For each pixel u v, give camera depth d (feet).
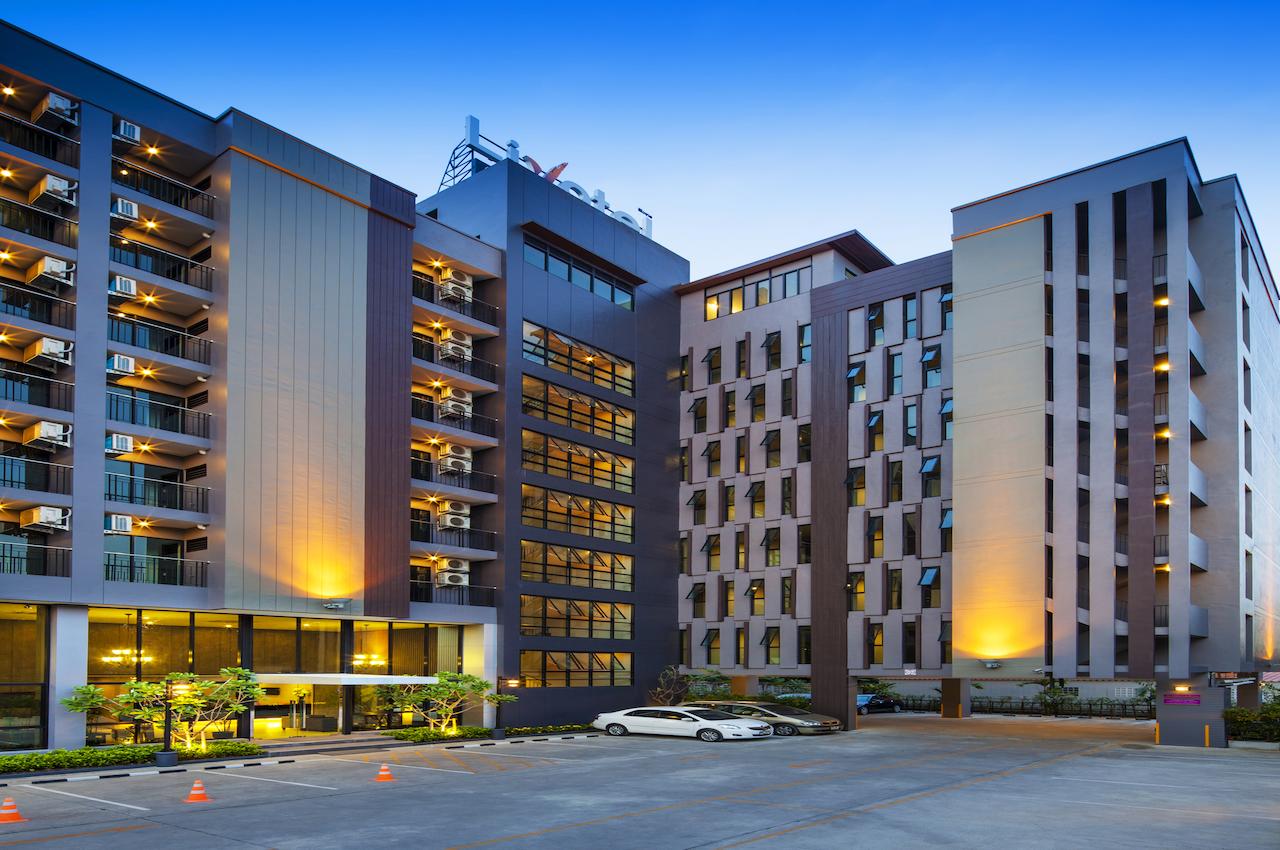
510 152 157.38
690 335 166.71
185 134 110.73
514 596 135.13
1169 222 121.90
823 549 143.95
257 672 114.21
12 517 98.48
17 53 98.07
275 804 68.23
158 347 112.78
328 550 113.80
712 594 155.22
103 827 59.31
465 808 66.03
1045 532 122.72
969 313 132.87
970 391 131.13
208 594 105.19
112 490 105.81
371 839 55.01
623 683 149.18
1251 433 139.33
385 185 126.72
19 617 95.20
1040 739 123.54
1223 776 84.23
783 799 70.08
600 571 148.46
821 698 140.97
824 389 147.95
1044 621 121.08
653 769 89.04
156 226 110.22
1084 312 128.47
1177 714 114.73
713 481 158.81
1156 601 122.93
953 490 130.52
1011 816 62.75
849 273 155.84
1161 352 122.93
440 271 136.87
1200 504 128.77
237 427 107.45
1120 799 70.33
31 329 96.12
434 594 130.72
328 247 119.14
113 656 101.30
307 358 114.93
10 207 102.94
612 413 154.20
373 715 125.29
